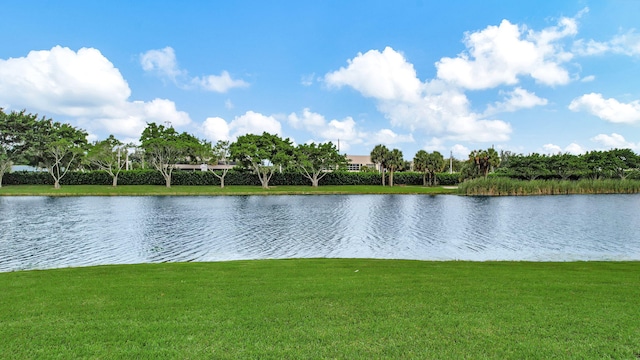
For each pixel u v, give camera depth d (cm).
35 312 626
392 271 1009
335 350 487
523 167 6981
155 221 2577
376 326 562
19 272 1005
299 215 2966
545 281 852
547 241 1942
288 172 6706
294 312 625
